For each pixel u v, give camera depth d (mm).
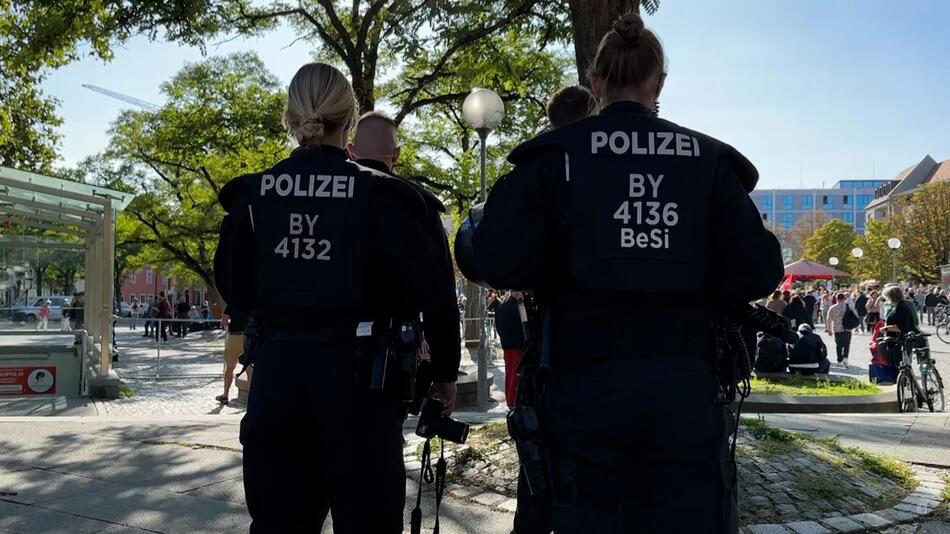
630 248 2143
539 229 2197
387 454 2467
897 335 12234
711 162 2230
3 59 14500
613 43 2365
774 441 5254
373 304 2490
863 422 7500
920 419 7746
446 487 4875
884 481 4953
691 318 2203
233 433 6906
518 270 2178
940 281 55625
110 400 12984
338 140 2668
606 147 2209
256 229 2541
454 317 2549
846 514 4324
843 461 5102
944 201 55938
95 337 14805
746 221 2205
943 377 16734
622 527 2119
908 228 56688
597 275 2133
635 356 2137
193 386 15789
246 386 12844
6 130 22641
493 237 2199
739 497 4363
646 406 2104
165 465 5668
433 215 2604
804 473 4727
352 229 2453
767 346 14102
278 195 2525
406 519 4312
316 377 2416
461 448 5324
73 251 14828
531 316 2379
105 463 5727
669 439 2104
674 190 2182
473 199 21516
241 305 2652
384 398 2475
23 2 12820
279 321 2488
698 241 2178
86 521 4359
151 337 37094
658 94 2424
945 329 31844
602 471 2141
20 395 13125
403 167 21109
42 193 12852
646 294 2162
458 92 16672
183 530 4219
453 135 23688
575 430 2150
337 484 2428
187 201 33812
